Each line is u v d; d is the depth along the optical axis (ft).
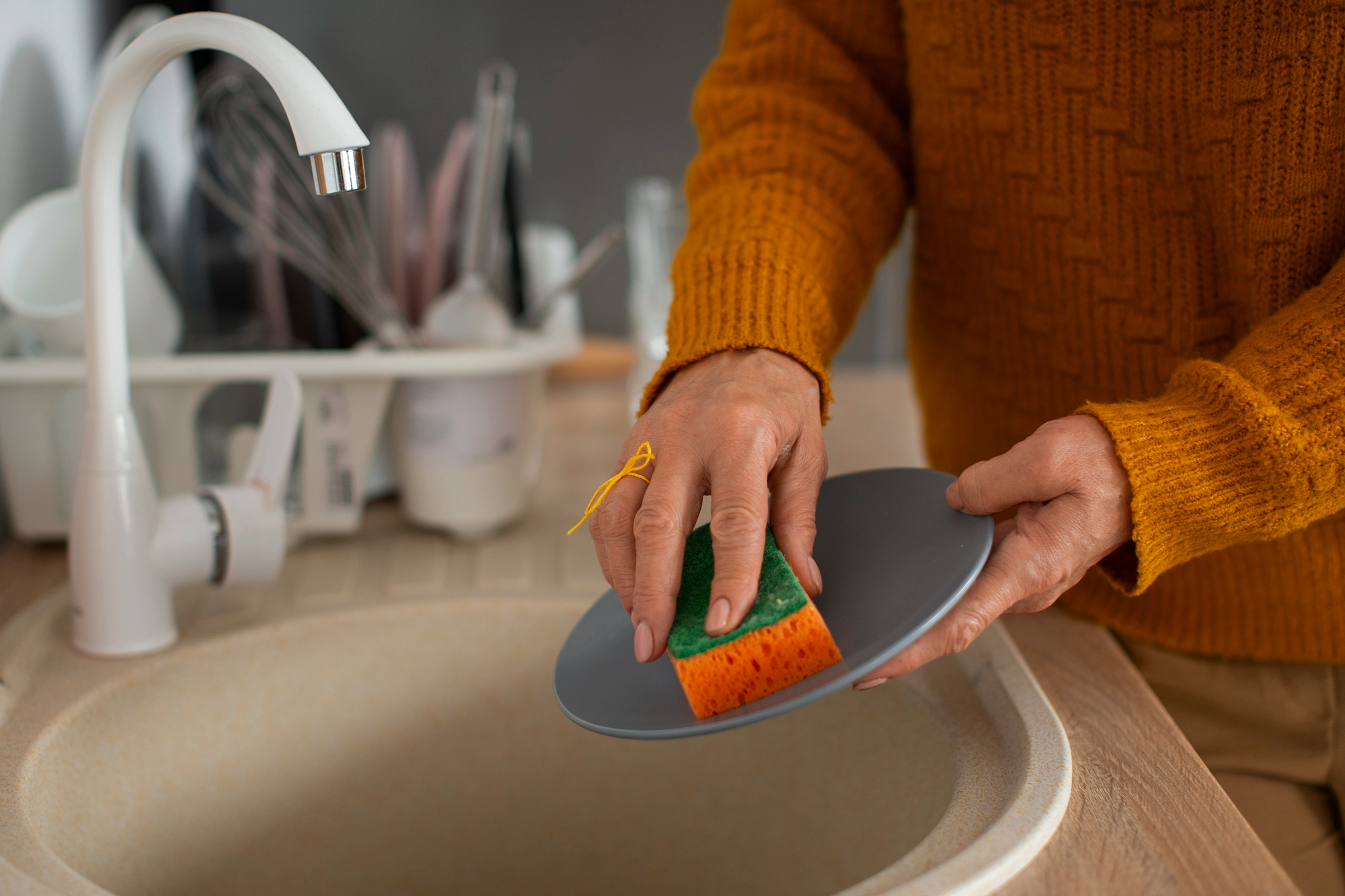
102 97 1.56
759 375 1.41
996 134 1.91
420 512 2.45
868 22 2.16
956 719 1.61
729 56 2.21
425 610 2.05
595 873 2.10
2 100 2.44
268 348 2.70
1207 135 1.67
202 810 1.83
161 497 2.36
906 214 2.26
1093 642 1.92
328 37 5.08
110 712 1.73
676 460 1.32
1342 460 1.31
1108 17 1.70
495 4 5.17
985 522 1.31
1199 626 1.99
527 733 2.10
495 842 2.10
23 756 1.50
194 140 2.38
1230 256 1.75
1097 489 1.31
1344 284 1.43
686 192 2.13
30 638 1.85
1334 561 1.85
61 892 1.18
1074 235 1.88
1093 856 1.25
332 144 1.28
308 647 1.97
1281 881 1.21
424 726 2.07
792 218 1.78
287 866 1.95
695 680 1.19
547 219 5.53
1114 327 1.91
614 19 5.30
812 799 1.91
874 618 1.24
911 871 1.22
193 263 3.51
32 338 2.42
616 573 1.35
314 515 2.40
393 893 2.06
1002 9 1.81
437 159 5.31
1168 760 1.47
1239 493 1.35
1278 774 2.01
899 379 4.53
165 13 3.15
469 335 2.51
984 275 2.05
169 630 1.87
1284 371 1.38
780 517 1.36
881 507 1.48
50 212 2.36
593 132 5.46
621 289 5.58
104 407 1.76
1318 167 1.57
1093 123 1.79
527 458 2.71
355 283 2.41
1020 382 2.08
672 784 2.05
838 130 1.99
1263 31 1.55
